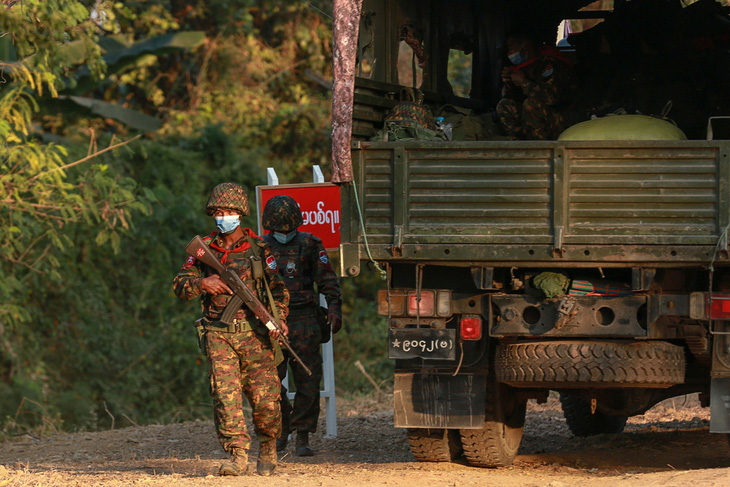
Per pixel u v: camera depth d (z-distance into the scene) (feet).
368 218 66.39
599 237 63.52
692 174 63.00
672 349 65.92
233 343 64.85
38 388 176.76
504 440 73.67
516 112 90.79
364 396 152.05
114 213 147.13
